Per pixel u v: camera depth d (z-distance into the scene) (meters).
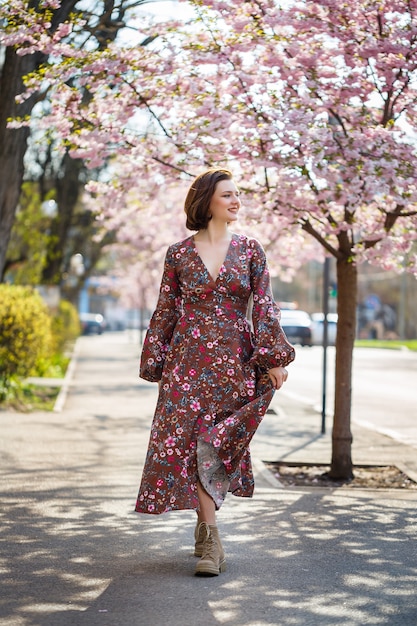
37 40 9.40
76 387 21.03
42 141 9.88
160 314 5.68
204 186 5.57
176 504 5.45
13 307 16.44
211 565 5.36
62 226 31.72
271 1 8.91
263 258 5.62
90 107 9.74
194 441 5.45
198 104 9.09
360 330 75.19
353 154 8.43
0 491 8.01
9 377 16.83
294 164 8.57
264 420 14.92
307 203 9.02
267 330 5.46
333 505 7.72
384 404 18.48
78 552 5.94
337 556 5.93
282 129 8.48
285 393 20.95
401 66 8.56
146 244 36.19
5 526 6.67
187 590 5.09
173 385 5.50
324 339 13.35
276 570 5.55
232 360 5.47
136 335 73.94
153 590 5.08
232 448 5.40
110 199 10.64
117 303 99.75
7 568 5.53
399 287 92.94
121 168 10.94
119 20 11.58
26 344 16.62
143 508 5.51
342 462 9.33
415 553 6.03
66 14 10.96
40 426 12.93
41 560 5.72
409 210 9.59
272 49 8.91
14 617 4.59
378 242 9.48
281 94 9.09
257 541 6.34
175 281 5.64
